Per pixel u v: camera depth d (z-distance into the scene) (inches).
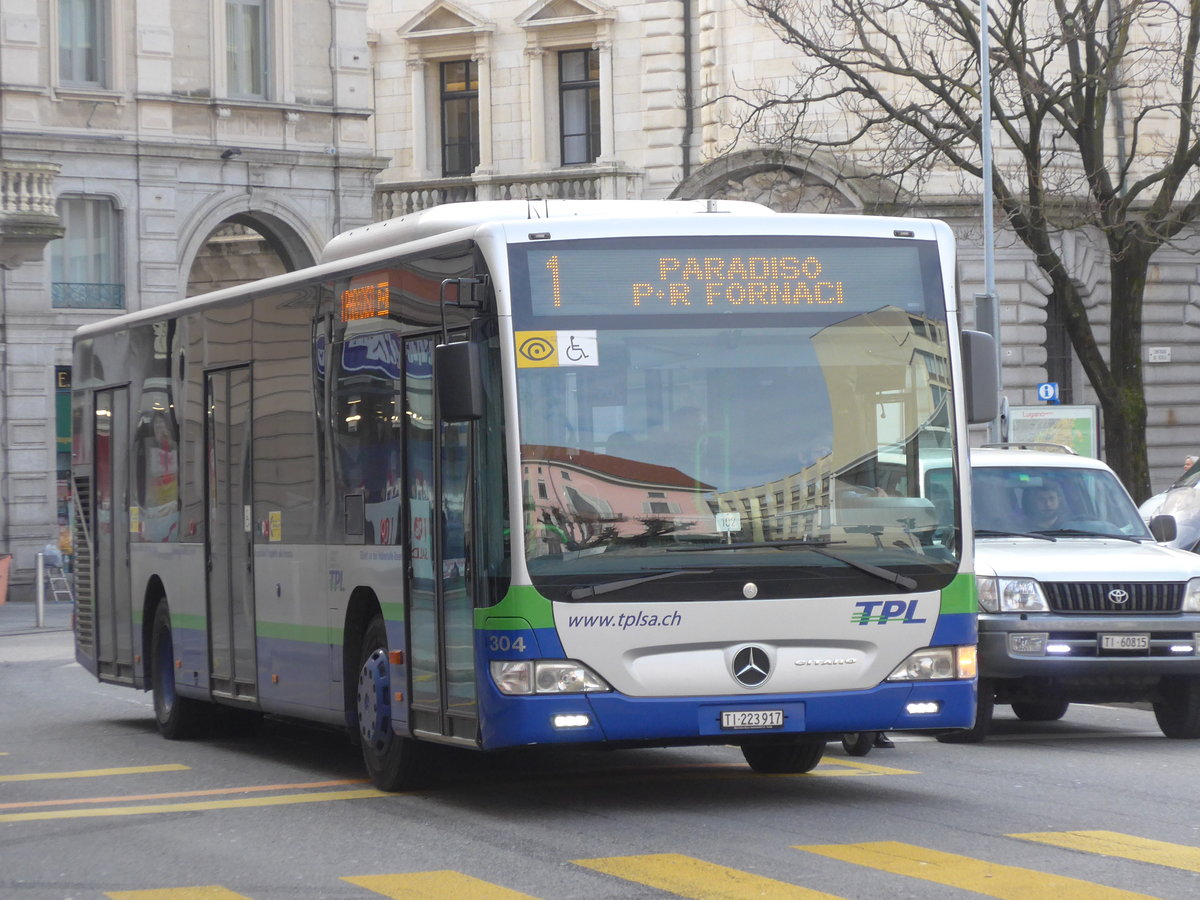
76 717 825.5
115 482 792.9
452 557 493.4
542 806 507.2
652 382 481.4
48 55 1808.6
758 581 478.3
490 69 2206.0
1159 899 366.6
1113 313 1423.5
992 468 727.1
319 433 587.5
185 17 1889.8
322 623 583.8
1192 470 987.9
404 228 577.3
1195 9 1424.7
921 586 490.0
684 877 394.6
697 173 1889.8
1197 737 679.1
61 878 420.8
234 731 740.0
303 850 445.7
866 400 493.4
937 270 505.0
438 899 378.6
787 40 1531.7
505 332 476.1
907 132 1626.5
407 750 535.8
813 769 582.6
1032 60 1466.5
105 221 1849.2
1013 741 677.9
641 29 2105.1
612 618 469.7
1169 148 1830.7
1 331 1765.5
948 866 404.2
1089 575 655.8
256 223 1993.1
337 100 1988.2
